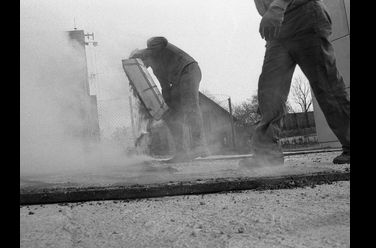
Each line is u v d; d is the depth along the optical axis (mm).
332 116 4441
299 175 3066
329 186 2789
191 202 2414
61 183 3256
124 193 2654
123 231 1740
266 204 2191
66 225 1899
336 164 4547
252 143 4277
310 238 1459
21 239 1647
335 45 10961
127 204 2451
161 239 1579
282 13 3775
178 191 2715
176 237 1595
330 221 1684
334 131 4551
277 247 1380
